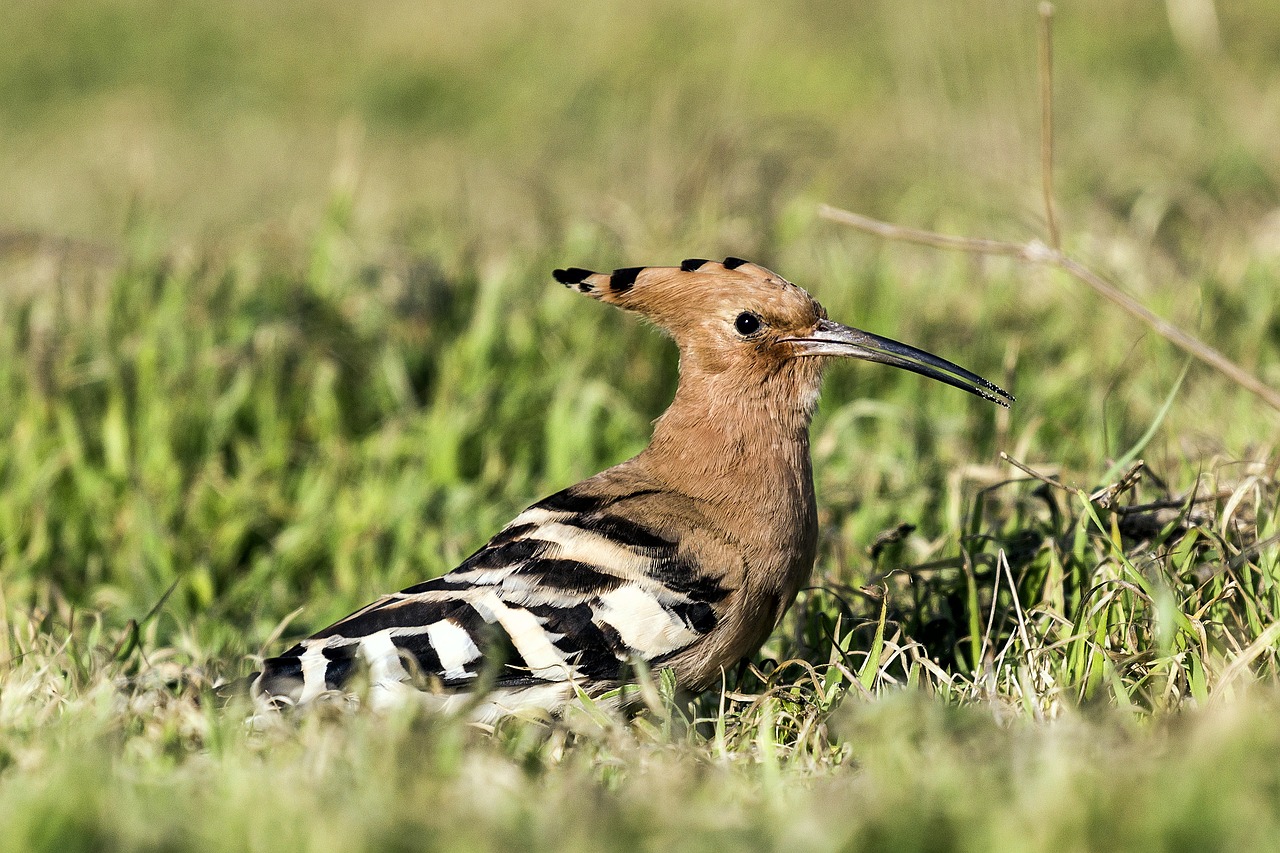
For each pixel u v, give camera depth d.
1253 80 24.86
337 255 15.98
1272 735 6.59
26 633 9.85
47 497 12.78
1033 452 12.48
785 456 9.64
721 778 7.45
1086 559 9.60
